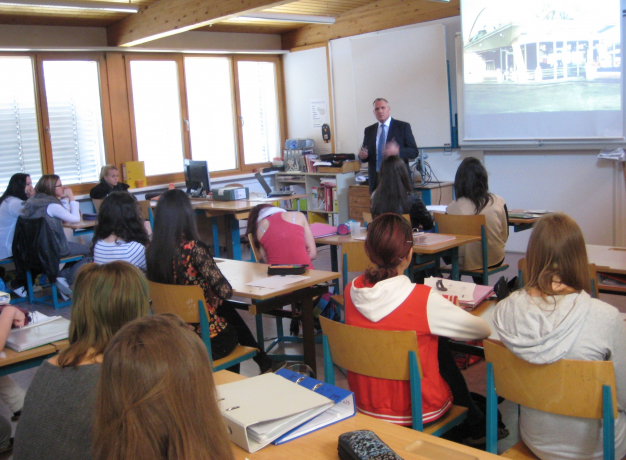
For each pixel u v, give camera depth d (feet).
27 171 21.83
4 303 8.39
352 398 4.93
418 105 23.47
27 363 7.16
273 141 29.55
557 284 5.61
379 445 4.03
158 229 8.82
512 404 9.75
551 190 20.59
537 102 20.07
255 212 12.10
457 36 21.79
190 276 8.81
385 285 6.15
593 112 18.99
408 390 6.13
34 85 21.65
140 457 2.81
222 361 8.90
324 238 13.37
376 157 21.01
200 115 26.68
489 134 21.39
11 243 18.24
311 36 27.48
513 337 5.50
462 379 7.24
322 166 25.95
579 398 5.23
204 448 2.97
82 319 4.68
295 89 28.78
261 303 9.38
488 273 13.47
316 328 13.43
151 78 24.86
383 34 24.04
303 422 4.58
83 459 4.07
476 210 13.24
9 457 8.41
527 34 19.81
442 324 6.04
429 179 23.79
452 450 4.28
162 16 20.29
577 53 18.94
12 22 20.65
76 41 22.41
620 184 18.98
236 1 17.40
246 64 27.96
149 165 25.13
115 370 2.89
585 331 5.35
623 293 9.45
